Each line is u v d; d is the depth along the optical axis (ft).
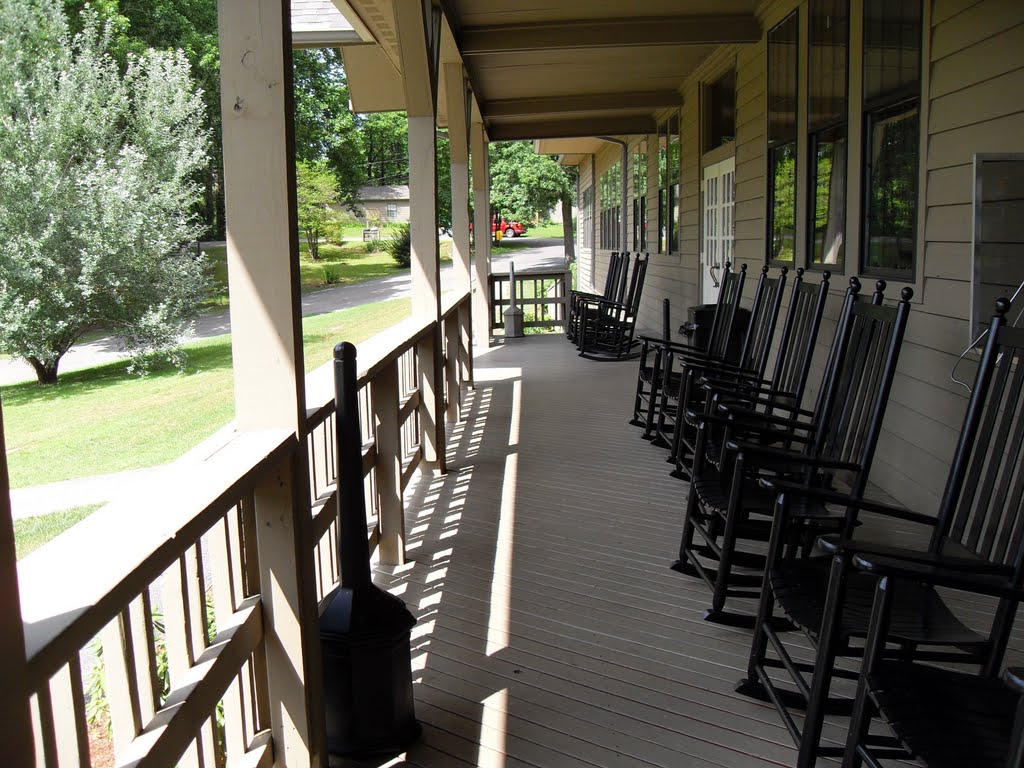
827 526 9.46
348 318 37.99
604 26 20.93
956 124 11.43
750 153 21.84
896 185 13.41
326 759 7.15
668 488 14.89
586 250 74.79
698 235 28.04
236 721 6.32
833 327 16.08
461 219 24.81
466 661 8.91
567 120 37.47
